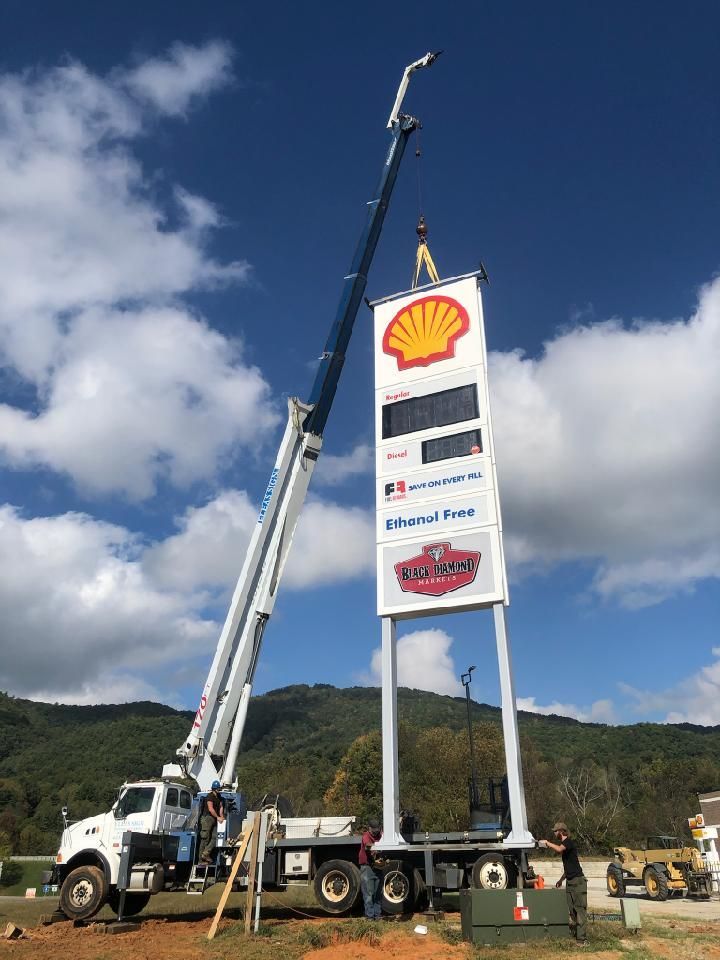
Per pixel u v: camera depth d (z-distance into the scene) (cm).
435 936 1403
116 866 1805
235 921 1728
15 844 9344
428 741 7356
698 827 3603
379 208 2698
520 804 1800
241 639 2091
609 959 1168
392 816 1922
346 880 1781
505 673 1955
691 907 2214
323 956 1266
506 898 1347
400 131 2870
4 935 1566
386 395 2430
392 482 2306
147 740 15500
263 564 2177
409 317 2488
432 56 2919
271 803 2019
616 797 7506
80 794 11412
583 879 1328
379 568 2231
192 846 1875
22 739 17212
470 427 2256
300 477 2248
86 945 1409
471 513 2162
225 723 2019
